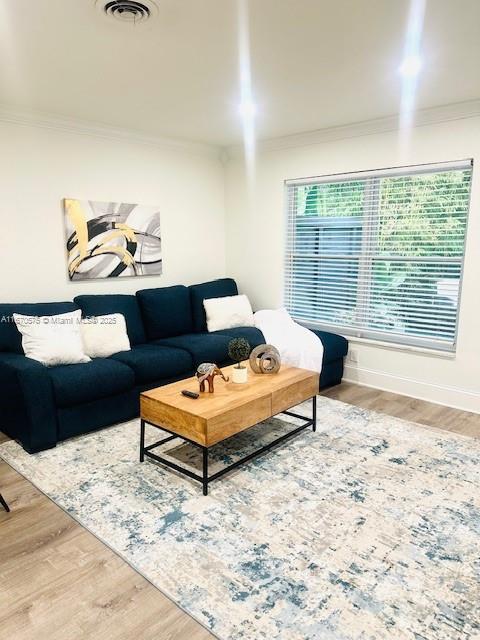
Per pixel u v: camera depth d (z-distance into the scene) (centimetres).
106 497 235
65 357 312
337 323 446
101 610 164
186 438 241
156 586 175
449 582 176
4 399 298
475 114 328
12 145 342
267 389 274
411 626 156
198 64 254
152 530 208
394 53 241
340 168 413
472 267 345
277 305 488
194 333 440
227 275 527
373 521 214
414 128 361
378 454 282
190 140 455
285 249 474
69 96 310
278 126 399
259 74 271
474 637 152
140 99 318
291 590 172
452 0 184
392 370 405
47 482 249
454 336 367
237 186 501
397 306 399
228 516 218
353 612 162
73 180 380
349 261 427
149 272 444
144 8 191
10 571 183
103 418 315
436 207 363
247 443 298
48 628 156
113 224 409
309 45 230
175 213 465
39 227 364
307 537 203
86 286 401
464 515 219
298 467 265
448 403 371
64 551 195
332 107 340
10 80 278
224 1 185
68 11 193
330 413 351
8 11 192
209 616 160
